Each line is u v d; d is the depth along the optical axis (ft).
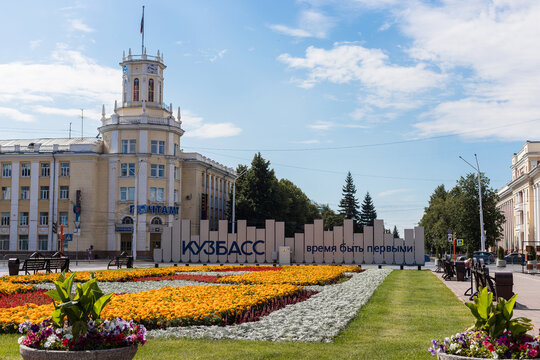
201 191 268.62
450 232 173.78
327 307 51.83
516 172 331.77
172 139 246.47
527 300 62.23
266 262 171.12
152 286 75.10
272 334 37.50
